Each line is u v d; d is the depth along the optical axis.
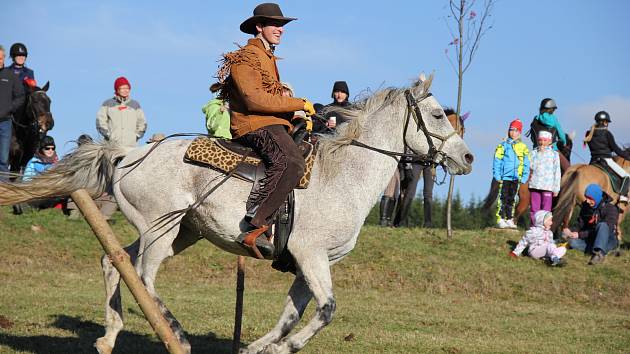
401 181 15.87
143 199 6.81
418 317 10.66
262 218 6.48
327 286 6.61
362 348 8.32
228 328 9.25
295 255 6.70
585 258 14.62
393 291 13.19
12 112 14.43
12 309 9.70
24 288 11.59
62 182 7.01
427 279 13.59
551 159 14.77
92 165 7.06
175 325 6.53
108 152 7.08
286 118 6.93
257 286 13.38
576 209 19.94
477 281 13.57
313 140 7.06
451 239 15.13
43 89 15.82
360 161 6.99
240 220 6.66
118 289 6.91
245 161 6.73
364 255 14.34
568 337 9.61
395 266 13.99
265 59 6.83
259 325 9.53
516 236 15.34
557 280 13.64
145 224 6.81
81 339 8.17
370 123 7.19
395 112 7.23
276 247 6.71
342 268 13.91
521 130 15.33
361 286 13.35
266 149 6.66
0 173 6.89
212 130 11.87
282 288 13.32
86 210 5.87
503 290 13.34
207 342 8.43
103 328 8.90
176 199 6.73
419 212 21.83
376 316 10.56
